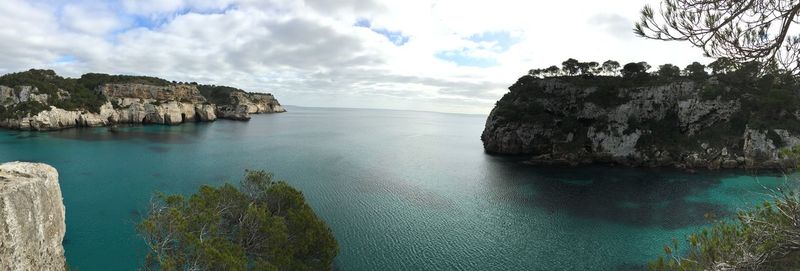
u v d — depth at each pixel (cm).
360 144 13325
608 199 6128
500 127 11319
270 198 3058
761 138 8219
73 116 13475
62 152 8800
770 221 1335
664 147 9031
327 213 5203
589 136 9762
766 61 1094
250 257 2523
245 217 2628
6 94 12731
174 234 2175
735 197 6141
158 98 17150
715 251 1452
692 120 9262
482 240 4406
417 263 3816
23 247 1652
